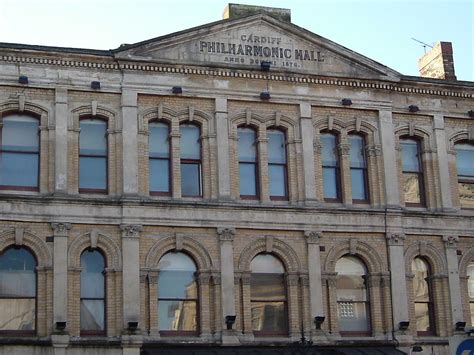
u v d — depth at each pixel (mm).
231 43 29781
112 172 27672
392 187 30281
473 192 31984
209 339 27156
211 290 27703
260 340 27625
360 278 29562
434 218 30562
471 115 32250
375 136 30797
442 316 30016
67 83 27828
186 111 28891
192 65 29031
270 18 30172
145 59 28531
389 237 29734
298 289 28531
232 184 28688
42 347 25562
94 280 26938
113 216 27094
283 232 28734
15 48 27391
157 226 27484
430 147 31531
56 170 26984
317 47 30688
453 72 34656
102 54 28125
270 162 29656
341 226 29266
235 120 29297
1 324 25828
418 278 30359
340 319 29016
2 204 26234
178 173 28297
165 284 27562
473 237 31047
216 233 28031
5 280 26172
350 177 30219
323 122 30312
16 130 27500
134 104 28250
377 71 31141
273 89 29844
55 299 25969
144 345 26344
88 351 25891
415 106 31453
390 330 29062
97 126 28250
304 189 29266
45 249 26391
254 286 28328
